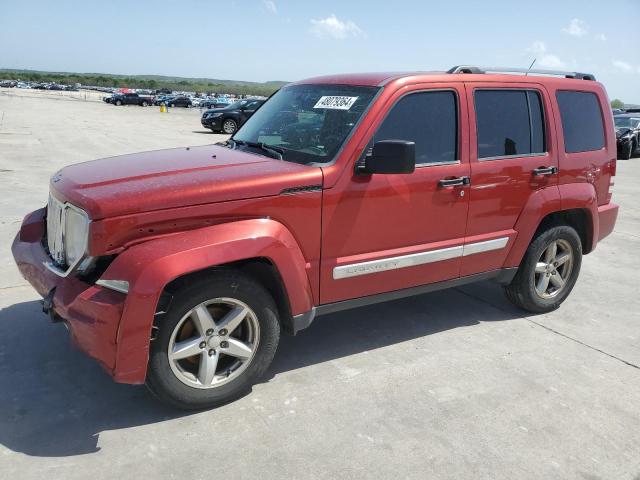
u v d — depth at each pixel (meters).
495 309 5.04
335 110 3.80
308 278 3.51
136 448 2.89
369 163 3.40
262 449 2.92
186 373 3.16
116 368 2.85
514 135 4.35
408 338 4.34
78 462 2.76
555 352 4.18
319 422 3.18
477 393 3.55
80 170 3.58
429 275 4.09
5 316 4.36
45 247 3.64
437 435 3.09
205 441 2.97
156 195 2.97
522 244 4.52
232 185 3.14
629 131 19.03
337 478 2.72
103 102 61.34
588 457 2.96
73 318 2.89
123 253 2.91
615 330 4.64
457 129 4.03
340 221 3.53
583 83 4.88
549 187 4.58
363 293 3.80
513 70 4.51
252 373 3.37
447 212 4.01
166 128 24.64
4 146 14.56
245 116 23.19
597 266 6.45
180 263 2.88
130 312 2.78
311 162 3.55
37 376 3.54
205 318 3.11
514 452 2.98
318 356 3.99
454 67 4.16
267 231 3.19
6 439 2.92
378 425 3.16
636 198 10.98
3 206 7.77
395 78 3.82
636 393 3.63
